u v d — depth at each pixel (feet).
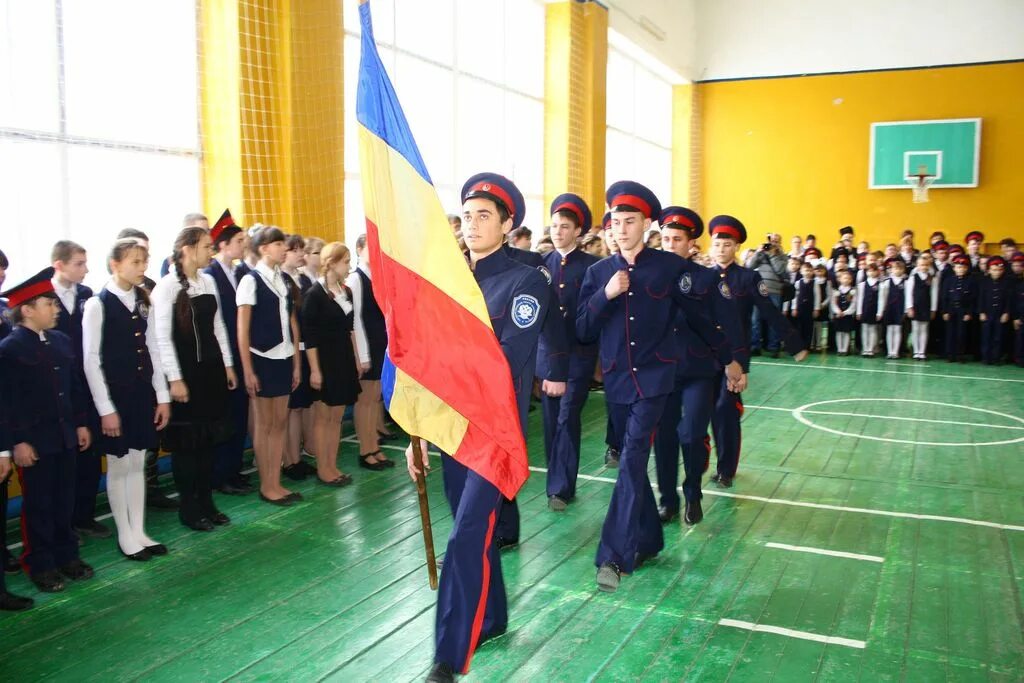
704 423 14.55
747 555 13.69
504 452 9.42
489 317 9.81
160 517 15.65
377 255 9.25
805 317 39.42
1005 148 50.01
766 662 10.16
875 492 17.29
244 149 21.61
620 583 12.51
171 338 13.78
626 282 11.99
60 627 11.10
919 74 51.39
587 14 40.81
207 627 11.12
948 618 11.41
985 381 31.71
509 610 11.57
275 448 16.33
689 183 56.95
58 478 12.41
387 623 11.26
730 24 55.62
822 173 54.34
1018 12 49.01
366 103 9.34
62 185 17.97
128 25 19.52
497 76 36.88
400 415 9.34
